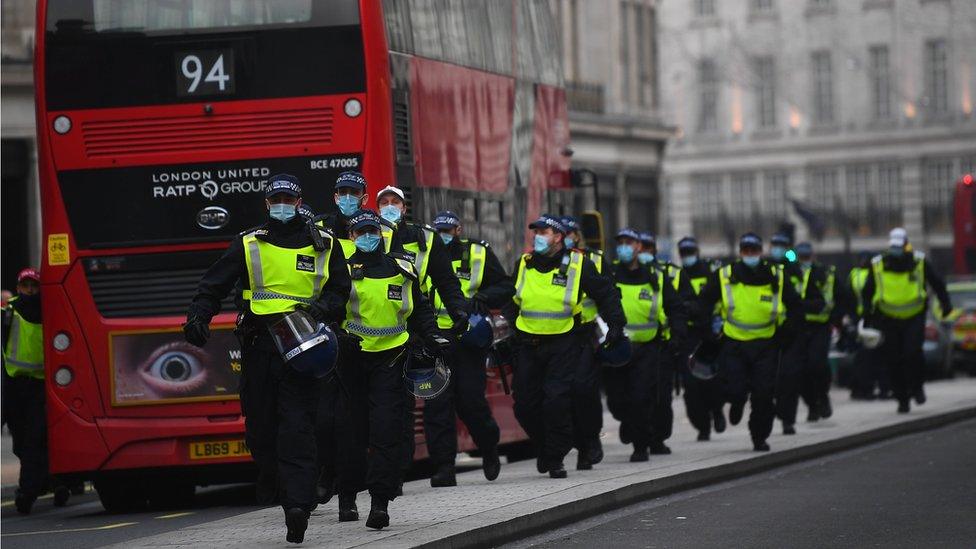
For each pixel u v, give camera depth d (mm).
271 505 37062
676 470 35969
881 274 53344
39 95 35250
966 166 190375
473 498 31109
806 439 44094
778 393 46281
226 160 34844
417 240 28844
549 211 49094
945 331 83438
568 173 51594
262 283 25297
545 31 50031
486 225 42500
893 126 193750
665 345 42094
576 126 123625
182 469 35094
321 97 34781
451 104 40031
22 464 38281
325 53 34812
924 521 29734
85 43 35125
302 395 25297
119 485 38094
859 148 195125
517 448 45906
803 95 198375
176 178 34969
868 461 41375
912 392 55438
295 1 34938
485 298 34594
